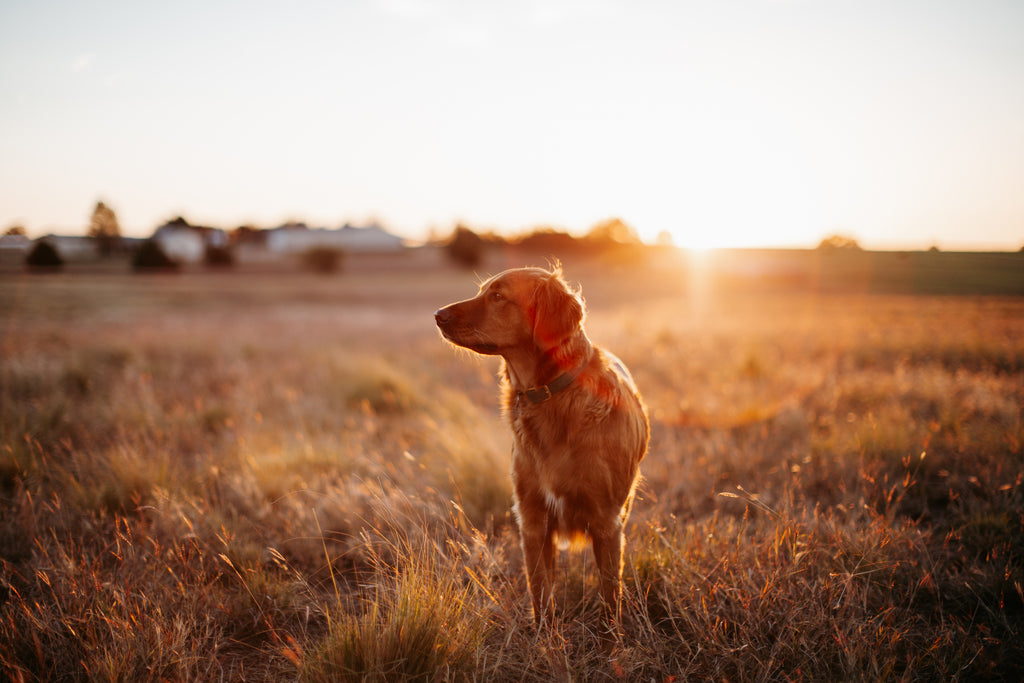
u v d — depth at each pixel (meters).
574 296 2.71
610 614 2.60
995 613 2.78
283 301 35.56
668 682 2.27
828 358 9.29
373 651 2.22
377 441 5.39
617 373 2.94
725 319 17.95
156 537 3.45
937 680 2.36
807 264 62.94
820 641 2.53
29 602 2.82
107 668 2.27
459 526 3.40
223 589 3.09
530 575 2.70
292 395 6.68
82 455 4.33
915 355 9.71
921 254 61.19
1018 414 5.38
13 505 3.74
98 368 8.07
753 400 6.27
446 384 8.13
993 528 3.48
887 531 3.24
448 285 51.94
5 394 6.31
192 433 5.54
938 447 4.71
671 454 4.85
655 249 81.00
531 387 2.71
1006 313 21.69
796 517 3.40
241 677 2.47
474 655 2.32
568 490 2.60
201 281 50.62
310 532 3.64
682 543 3.18
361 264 80.06
